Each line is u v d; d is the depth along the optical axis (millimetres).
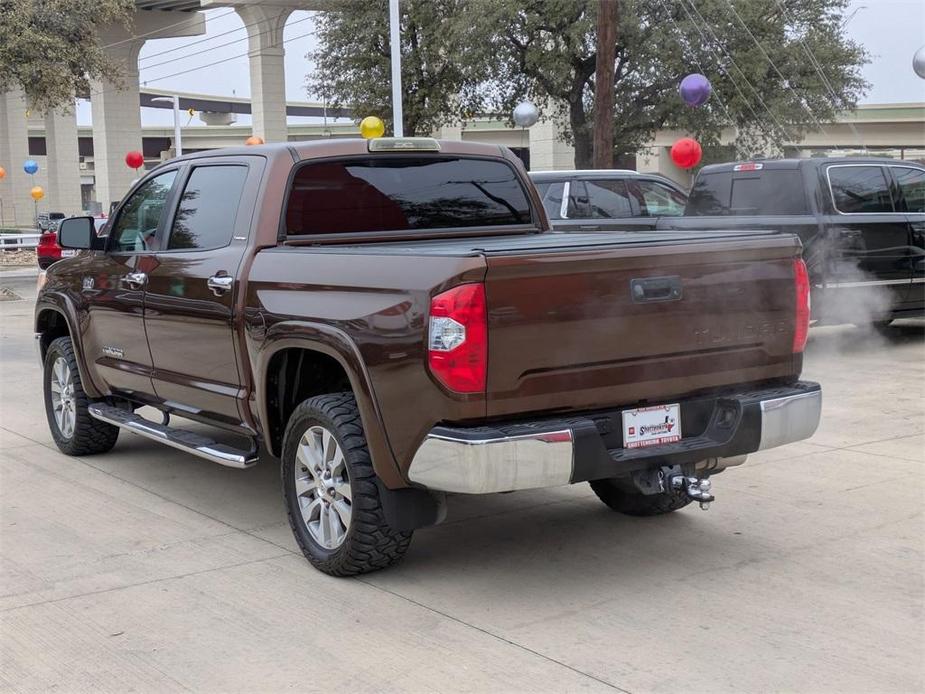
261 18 47562
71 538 5625
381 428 4484
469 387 4184
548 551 5281
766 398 4805
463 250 4309
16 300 20078
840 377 10164
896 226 11438
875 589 4680
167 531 5730
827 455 7156
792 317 5027
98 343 6902
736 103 26406
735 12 25406
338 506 4840
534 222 6258
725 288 4777
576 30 25672
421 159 5879
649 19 26234
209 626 4387
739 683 3768
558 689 3738
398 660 4012
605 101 19219
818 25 26984
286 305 5000
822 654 4004
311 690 3781
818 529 5559
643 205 13367
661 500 5691
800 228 10883
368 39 31844
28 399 9914
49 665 4043
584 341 4398
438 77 31734
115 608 4609
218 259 5590
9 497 6461
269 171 5441
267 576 4980
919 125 54750
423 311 4262
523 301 4258
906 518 5719
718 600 4574
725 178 11891
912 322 14039
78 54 29422
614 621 4355
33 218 62812
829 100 27438
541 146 42406
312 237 5484
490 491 4180
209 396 5785
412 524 4625
